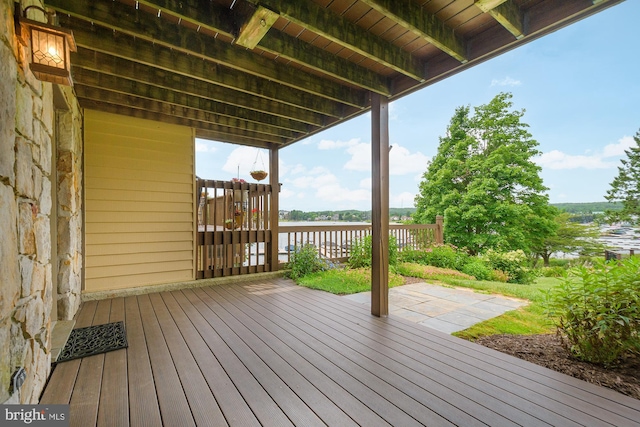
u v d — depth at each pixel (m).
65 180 2.93
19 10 1.31
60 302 2.90
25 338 1.38
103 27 2.43
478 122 11.94
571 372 2.02
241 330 2.79
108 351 2.30
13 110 1.23
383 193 3.30
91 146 3.82
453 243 11.02
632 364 2.08
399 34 2.50
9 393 1.16
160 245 4.32
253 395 1.72
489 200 10.53
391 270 5.68
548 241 12.01
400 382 1.87
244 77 3.16
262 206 5.48
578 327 2.19
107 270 3.94
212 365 2.10
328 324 2.97
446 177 11.76
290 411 1.57
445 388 1.80
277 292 4.29
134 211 4.12
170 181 4.39
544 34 2.17
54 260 2.77
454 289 4.57
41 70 1.40
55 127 2.88
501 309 3.53
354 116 3.89
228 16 2.15
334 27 2.23
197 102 3.73
